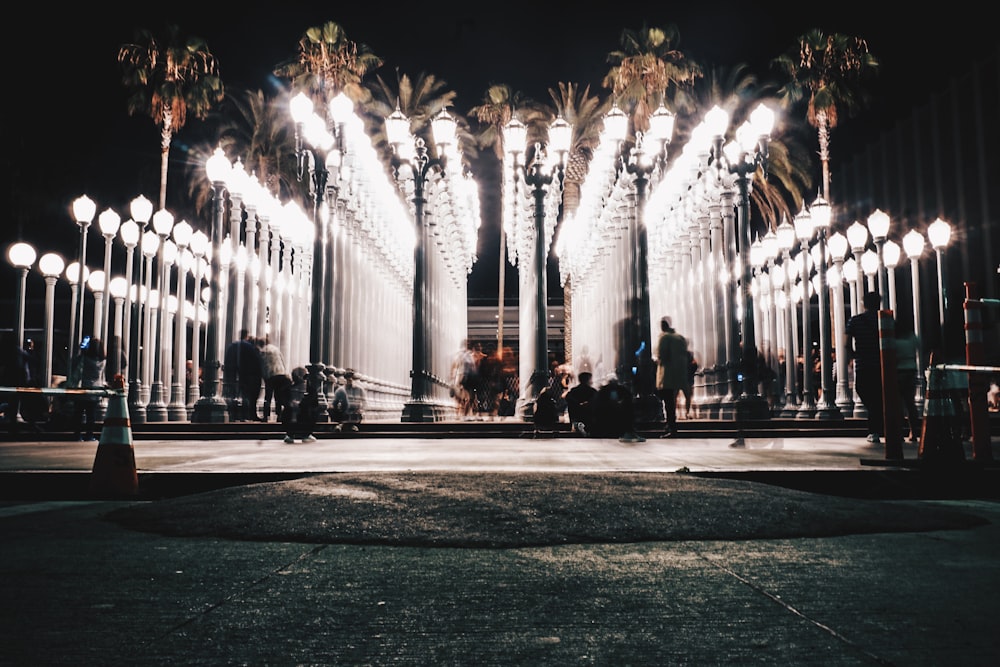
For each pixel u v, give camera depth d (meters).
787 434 15.17
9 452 11.09
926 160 37.59
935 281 35.59
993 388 20.50
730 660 2.37
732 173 15.73
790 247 22.16
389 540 4.45
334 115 16.47
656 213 20.84
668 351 14.00
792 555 4.11
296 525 4.76
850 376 21.02
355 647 2.52
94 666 2.32
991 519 5.56
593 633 2.68
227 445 12.91
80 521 5.39
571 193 36.94
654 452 10.14
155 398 19.03
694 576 3.60
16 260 17.69
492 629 2.73
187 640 2.59
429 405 16.92
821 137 37.84
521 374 25.38
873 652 2.44
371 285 20.55
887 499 7.14
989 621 2.81
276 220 20.19
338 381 16.88
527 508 5.03
